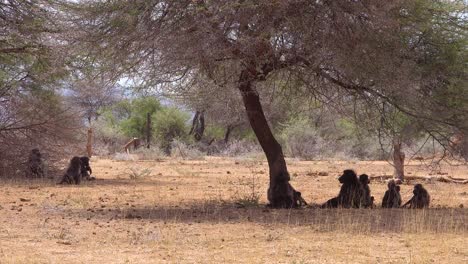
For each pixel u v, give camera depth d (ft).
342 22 61.36
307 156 186.70
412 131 69.36
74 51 66.95
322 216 63.26
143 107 256.93
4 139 105.40
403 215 63.77
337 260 43.91
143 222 59.77
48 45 93.76
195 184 99.96
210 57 61.77
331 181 108.58
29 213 65.10
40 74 103.30
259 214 65.05
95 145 201.26
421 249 47.73
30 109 106.73
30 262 42.09
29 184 94.63
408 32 65.05
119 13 63.26
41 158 107.34
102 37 64.90
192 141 234.38
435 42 66.59
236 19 60.18
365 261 43.62
